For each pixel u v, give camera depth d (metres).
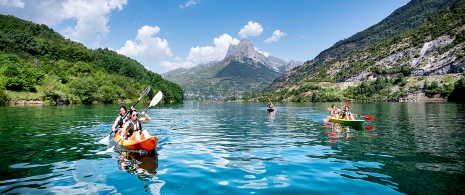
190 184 6.88
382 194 6.18
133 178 7.35
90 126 19.06
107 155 9.99
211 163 8.97
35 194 6.19
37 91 75.62
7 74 72.69
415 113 33.22
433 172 7.85
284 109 51.38
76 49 138.88
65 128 17.88
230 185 6.81
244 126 20.59
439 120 23.66
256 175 7.64
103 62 142.75
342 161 9.18
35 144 12.09
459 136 14.55
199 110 49.72
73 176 7.50
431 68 126.50
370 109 45.19
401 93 110.31
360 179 7.25
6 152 10.47
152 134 16.14
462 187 6.56
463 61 113.81
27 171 7.95
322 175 7.61
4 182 7.00
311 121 24.50
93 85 84.06
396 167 8.40
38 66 110.94
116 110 41.09
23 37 127.94
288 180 7.20
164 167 8.43
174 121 25.25
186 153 10.53
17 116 27.39
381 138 14.08
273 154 10.35
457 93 88.31
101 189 6.51
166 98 129.88
